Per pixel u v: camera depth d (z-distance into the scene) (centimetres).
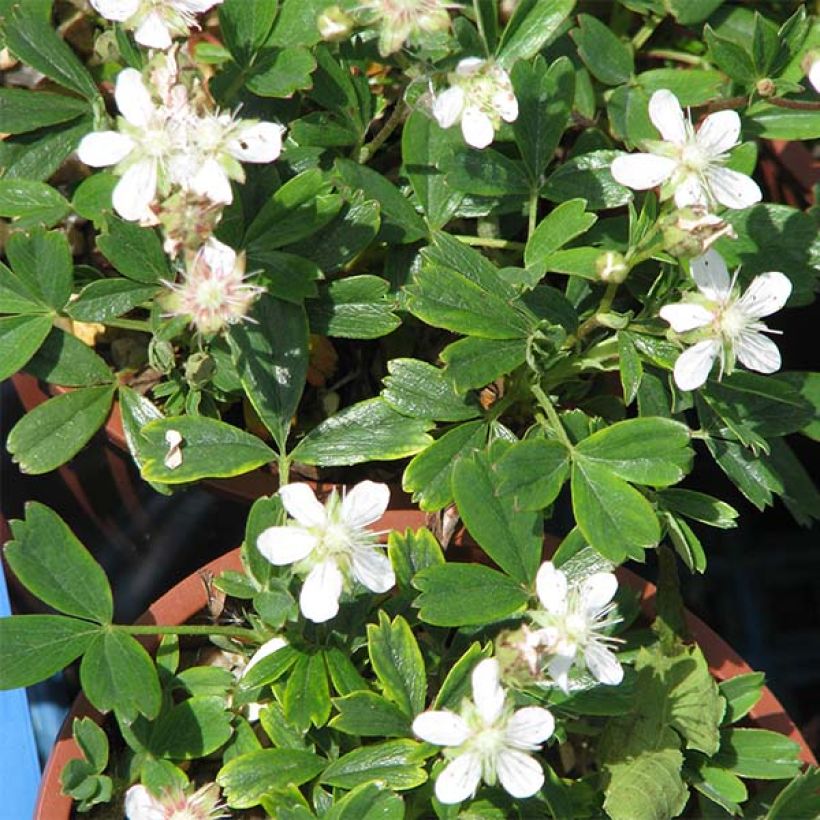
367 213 31
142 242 30
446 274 30
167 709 30
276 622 29
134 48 31
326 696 30
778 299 30
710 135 30
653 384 31
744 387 31
